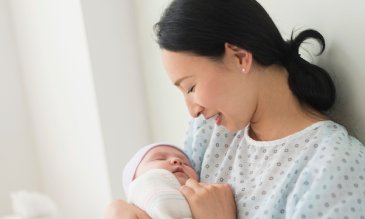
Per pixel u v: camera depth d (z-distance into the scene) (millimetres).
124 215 975
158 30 892
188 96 916
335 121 936
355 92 920
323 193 781
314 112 922
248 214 896
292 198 821
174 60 872
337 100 965
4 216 2094
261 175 914
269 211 849
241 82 879
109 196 1778
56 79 1868
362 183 787
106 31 1678
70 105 1833
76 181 1949
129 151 1787
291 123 913
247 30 852
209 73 856
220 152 1050
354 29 894
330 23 943
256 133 972
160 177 1043
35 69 1972
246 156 975
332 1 929
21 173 2127
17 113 2082
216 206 923
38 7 1841
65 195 2049
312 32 917
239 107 897
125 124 1761
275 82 913
